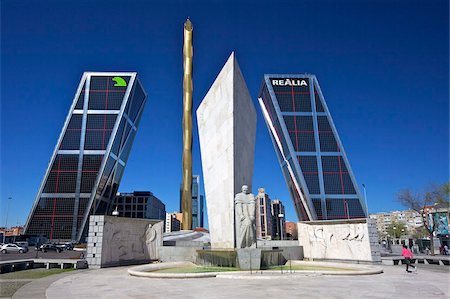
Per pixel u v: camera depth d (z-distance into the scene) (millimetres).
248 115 22672
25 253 44969
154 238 25969
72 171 100938
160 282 13438
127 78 112125
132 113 118562
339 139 106688
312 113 109750
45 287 12977
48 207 97562
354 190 101062
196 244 26844
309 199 99562
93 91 109500
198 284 12555
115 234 23656
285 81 113938
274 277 13945
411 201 46969
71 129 104938
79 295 10820
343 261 24891
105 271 19703
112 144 104375
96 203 101125
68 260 22281
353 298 9586
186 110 43906
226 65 20750
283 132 107562
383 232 147000
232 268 16766
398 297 9828
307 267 18422
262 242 27562
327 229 26344
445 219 60781
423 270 19516
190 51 45656
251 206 17609
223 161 19938
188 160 42750
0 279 15984
